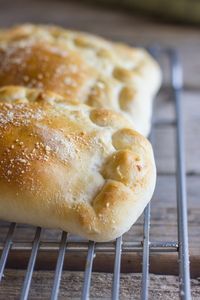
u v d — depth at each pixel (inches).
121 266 14.4
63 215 13.7
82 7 27.7
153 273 14.6
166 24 26.0
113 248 13.8
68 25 25.9
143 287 12.7
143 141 14.9
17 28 20.5
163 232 15.4
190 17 25.6
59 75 17.4
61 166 13.9
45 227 14.3
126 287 14.0
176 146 17.0
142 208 14.2
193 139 18.8
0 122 14.7
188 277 12.9
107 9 27.5
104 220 13.5
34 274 14.4
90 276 13.3
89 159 14.2
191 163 17.9
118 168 14.1
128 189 13.9
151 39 24.5
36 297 13.9
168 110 20.1
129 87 17.6
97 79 17.7
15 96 16.0
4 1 28.3
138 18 26.5
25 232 15.3
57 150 14.1
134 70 18.9
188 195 16.7
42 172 13.8
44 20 26.3
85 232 13.6
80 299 13.7
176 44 24.2
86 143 14.4
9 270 14.5
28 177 13.8
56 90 17.1
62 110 15.3
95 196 13.8
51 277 14.3
